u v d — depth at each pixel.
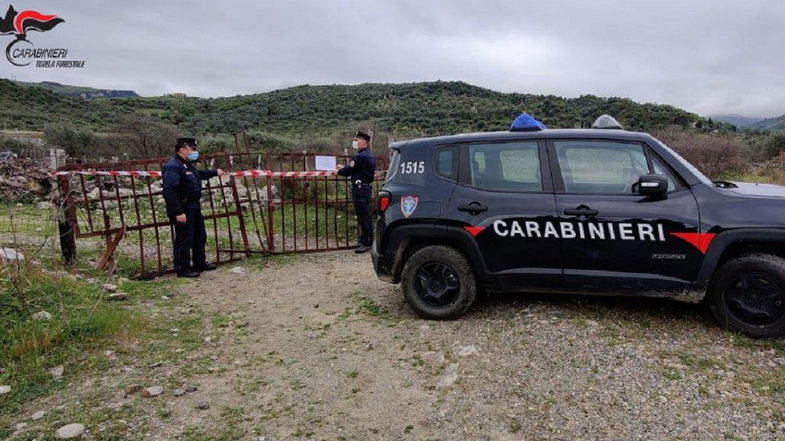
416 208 4.60
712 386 3.17
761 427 2.75
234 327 4.80
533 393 3.24
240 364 3.93
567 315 4.33
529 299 4.83
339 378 3.63
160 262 6.87
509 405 3.13
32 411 3.17
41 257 6.78
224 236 9.47
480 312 4.65
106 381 3.57
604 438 2.74
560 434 2.80
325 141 27.70
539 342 3.90
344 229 9.92
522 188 4.34
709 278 3.85
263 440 2.86
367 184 8.07
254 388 3.51
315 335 4.52
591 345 3.78
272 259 7.83
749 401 3.00
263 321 4.97
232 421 3.07
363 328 4.62
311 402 3.29
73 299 5.04
